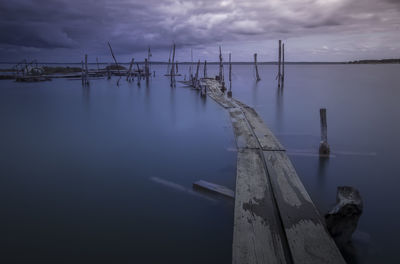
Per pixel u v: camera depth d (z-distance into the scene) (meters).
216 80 40.69
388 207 5.43
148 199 5.60
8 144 9.60
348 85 32.84
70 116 15.16
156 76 58.78
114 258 3.93
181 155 8.41
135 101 21.23
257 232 3.90
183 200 5.54
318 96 23.12
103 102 20.62
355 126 12.31
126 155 8.40
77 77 47.53
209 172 7.02
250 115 13.70
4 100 21.14
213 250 4.13
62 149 9.05
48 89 29.84
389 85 32.25
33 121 13.68
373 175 6.94
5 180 6.53
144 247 4.18
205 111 16.59
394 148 9.05
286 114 15.51
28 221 4.80
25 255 3.96
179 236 4.43
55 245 4.18
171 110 17.12
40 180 6.54
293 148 9.08
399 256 4.01
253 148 7.90
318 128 12.07
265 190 5.17
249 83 38.34
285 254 3.57
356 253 4.01
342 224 3.89
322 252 3.50
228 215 4.99
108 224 4.74
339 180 6.68
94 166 7.47
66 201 5.53
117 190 6.01
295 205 4.62
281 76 33.44
